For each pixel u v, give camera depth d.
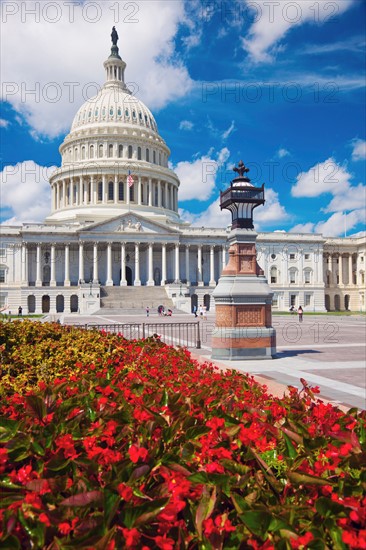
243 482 4.65
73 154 130.62
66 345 14.55
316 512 4.25
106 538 3.69
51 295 107.56
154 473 4.89
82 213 118.69
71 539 3.79
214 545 3.86
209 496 4.20
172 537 4.04
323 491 4.58
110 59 143.00
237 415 6.88
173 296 103.50
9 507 4.15
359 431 6.17
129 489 4.23
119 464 4.78
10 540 3.65
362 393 15.34
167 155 141.62
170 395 7.75
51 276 108.38
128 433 5.77
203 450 5.27
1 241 109.69
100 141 127.38
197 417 6.50
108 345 15.07
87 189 124.69
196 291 114.88
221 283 23.38
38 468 5.00
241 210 23.39
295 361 22.83
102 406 6.89
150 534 4.05
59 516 4.03
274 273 124.75
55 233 109.00
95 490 4.20
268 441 6.06
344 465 5.10
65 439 5.35
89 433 5.79
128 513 4.02
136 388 8.34
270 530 3.98
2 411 7.05
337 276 135.88
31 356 13.05
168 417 6.37
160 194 130.50
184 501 4.26
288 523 4.03
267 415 6.77
